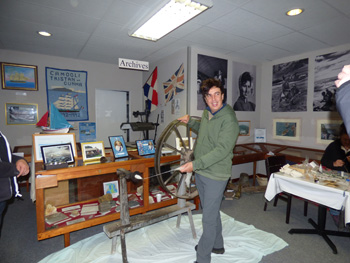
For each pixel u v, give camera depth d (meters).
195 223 2.54
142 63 3.29
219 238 1.95
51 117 2.17
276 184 2.51
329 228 2.52
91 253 1.96
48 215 2.08
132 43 3.45
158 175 1.73
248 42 3.34
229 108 1.70
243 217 2.79
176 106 3.91
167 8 2.21
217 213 1.69
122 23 2.70
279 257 1.97
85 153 2.15
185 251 2.01
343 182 2.08
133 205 2.38
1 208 1.49
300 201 3.35
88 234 2.35
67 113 4.36
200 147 1.80
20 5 2.25
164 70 4.25
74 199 2.43
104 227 1.74
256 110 4.62
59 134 2.13
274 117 4.44
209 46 3.56
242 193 3.65
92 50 3.82
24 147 3.80
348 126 0.72
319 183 2.07
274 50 3.74
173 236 2.27
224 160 1.66
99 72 4.67
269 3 2.20
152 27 2.66
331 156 2.66
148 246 2.09
